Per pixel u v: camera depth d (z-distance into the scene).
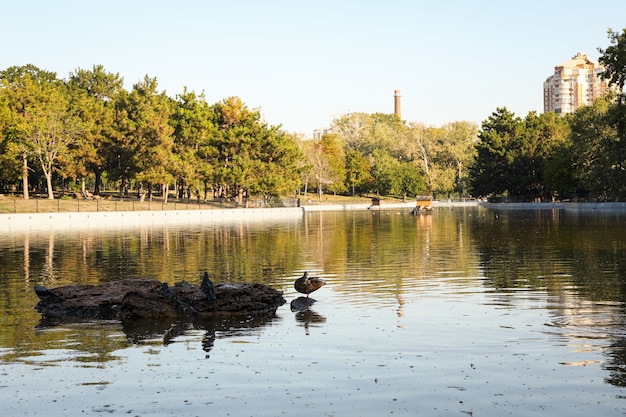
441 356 13.12
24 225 67.50
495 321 16.27
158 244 42.31
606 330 15.03
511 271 25.69
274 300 19.41
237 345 14.52
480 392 10.96
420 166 170.38
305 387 11.39
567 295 19.78
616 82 59.50
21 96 96.75
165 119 102.69
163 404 10.69
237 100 114.12
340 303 19.45
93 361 13.34
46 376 12.30
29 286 23.69
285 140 110.19
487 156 133.00
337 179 159.50
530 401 10.50
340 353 13.57
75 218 73.44
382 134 184.38
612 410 10.07
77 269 28.58
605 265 27.03
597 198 105.75
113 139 107.12
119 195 124.06
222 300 18.61
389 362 12.80
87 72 144.00
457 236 46.44
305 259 31.84
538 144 129.50
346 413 10.15
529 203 120.12
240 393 11.15
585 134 99.50
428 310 17.95
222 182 101.81
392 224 66.94
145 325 17.00
